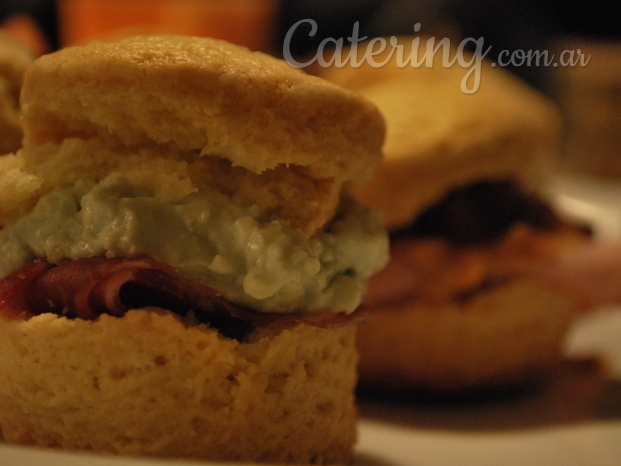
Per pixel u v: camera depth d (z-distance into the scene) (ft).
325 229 0.65
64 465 0.55
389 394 0.90
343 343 0.67
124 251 0.60
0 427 0.66
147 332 0.60
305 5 1.74
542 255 0.89
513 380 0.90
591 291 0.90
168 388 0.61
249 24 1.30
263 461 0.63
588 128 1.76
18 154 0.65
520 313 0.87
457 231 0.89
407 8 1.70
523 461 0.76
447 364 0.88
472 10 1.71
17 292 0.62
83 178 0.63
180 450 0.61
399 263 0.87
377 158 0.66
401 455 0.77
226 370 0.61
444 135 0.88
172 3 1.23
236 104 0.61
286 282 0.61
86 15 1.24
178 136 0.62
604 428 0.83
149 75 0.60
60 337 0.60
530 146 0.92
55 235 0.62
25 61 0.77
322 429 0.66
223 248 0.61
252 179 0.62
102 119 0.62
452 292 0.87
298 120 0.62
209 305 0.62
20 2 1.58
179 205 0.61
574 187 1.54
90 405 0.61
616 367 0.98
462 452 0.78
